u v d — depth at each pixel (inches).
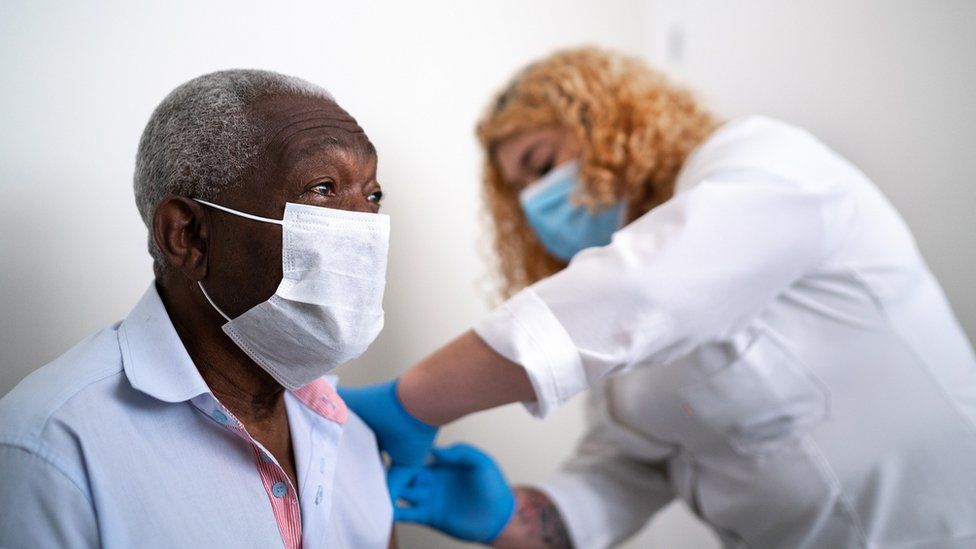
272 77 29.4
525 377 36.8
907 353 44.3
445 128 60.5
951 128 61.1
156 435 28.6
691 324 37.4
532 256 62.0
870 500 44.5
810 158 44.6
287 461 34.0
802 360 44.4
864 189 46.1
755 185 39.6
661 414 49.6
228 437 30.4
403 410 39.6
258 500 30.3
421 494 46.6
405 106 57.1
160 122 28.4
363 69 53.7
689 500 54.8
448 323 62.4
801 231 39.7
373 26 54.2
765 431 45.8
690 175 45.4
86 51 39.8
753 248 38.1
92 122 40.2
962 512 43.7
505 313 37.4
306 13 49.7
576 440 75.0
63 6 38.8
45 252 38.6
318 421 35.0
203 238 28.6
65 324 39.6
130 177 42.0
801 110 73.5
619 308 36.3
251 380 31.8
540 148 53.7
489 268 64.8
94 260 40.7
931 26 61.6
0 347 37.0
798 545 47.1
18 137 37.4
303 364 30.7
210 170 27.7
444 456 47.4
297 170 27.8
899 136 65.2
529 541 51.7
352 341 30.1
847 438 44.7
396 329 57.7
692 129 52.2
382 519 37.0
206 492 28.9
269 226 28.0
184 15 43.6
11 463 25.7
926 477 44.0
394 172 56.4
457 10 60.7
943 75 61.2
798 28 72.6
